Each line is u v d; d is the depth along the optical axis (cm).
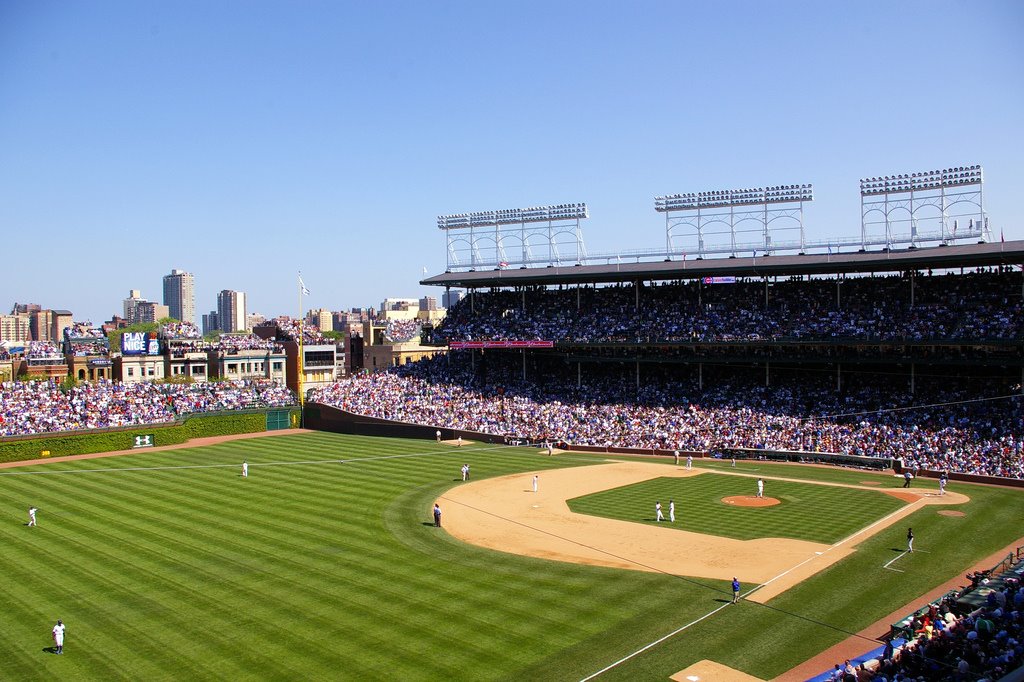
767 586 4731
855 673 3388
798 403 10238
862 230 10700
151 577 4912
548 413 11238
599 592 4638
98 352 16012
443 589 4688
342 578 4888
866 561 5191
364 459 9538
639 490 7588
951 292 10356
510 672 3609
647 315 12119
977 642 3372
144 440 10762
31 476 8462
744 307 11569
